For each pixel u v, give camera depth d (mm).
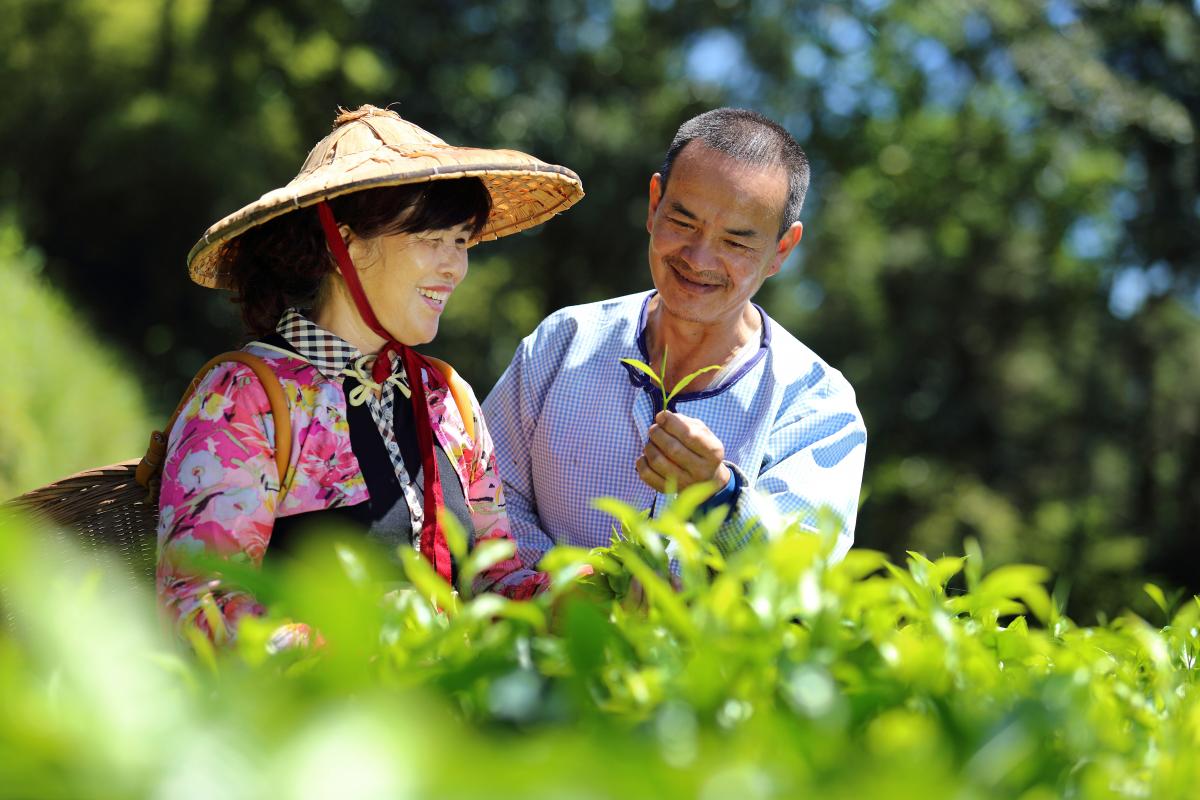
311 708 870
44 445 8781
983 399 21875
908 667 1104
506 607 1151
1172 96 20812
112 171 19469
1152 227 21219
